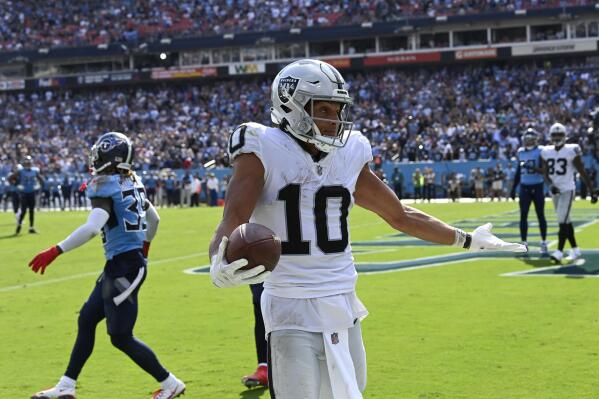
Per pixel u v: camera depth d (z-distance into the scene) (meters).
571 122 37.84
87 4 54.16
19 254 16.11
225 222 3.37
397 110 43.62
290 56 49.69
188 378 6.19
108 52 51.06
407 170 36.22
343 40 48.84
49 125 49.03
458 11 46.44
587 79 41.97
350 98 3.59
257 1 51.19
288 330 3.45
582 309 8.50
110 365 6.79
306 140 3.54
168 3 52.72
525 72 43.75
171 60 51.50
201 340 7.55
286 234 3.50
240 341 7.48
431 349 6.91
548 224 19.53
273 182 3.50
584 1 44.25
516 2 45.66
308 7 49.94
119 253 5.44
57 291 11.05
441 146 37.41
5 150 45.19
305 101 3.50
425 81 45.59
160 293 10.49
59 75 52.53
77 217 29.27
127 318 5.41
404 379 5.98
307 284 3.47
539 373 6.06
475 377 5.99
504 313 8.42
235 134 3.52
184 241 18.12
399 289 10.23
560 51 43.75
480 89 43.56
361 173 3.80
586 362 6.34
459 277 11.16
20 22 54.28
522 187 13.27
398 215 3.88
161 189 36.91
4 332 8.16
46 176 39.03
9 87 52.12
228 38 49.31
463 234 3.92
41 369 6.64
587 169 32.91
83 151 44.28
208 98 48.75
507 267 12.03
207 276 12.09
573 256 12.52
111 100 50.25
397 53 46.19
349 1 49.06
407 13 47.38
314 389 3.43
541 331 7.51
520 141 36.22
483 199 34.12
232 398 5.64
